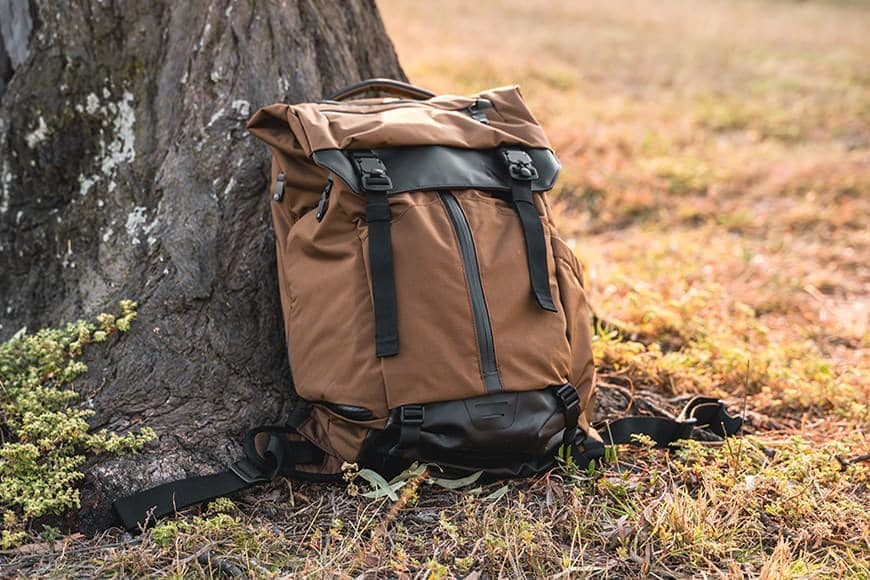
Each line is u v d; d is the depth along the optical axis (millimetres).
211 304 2873
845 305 5062
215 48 3148
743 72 11469
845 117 9383
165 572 2191
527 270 2516
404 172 2459
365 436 2422
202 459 2592
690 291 4383
